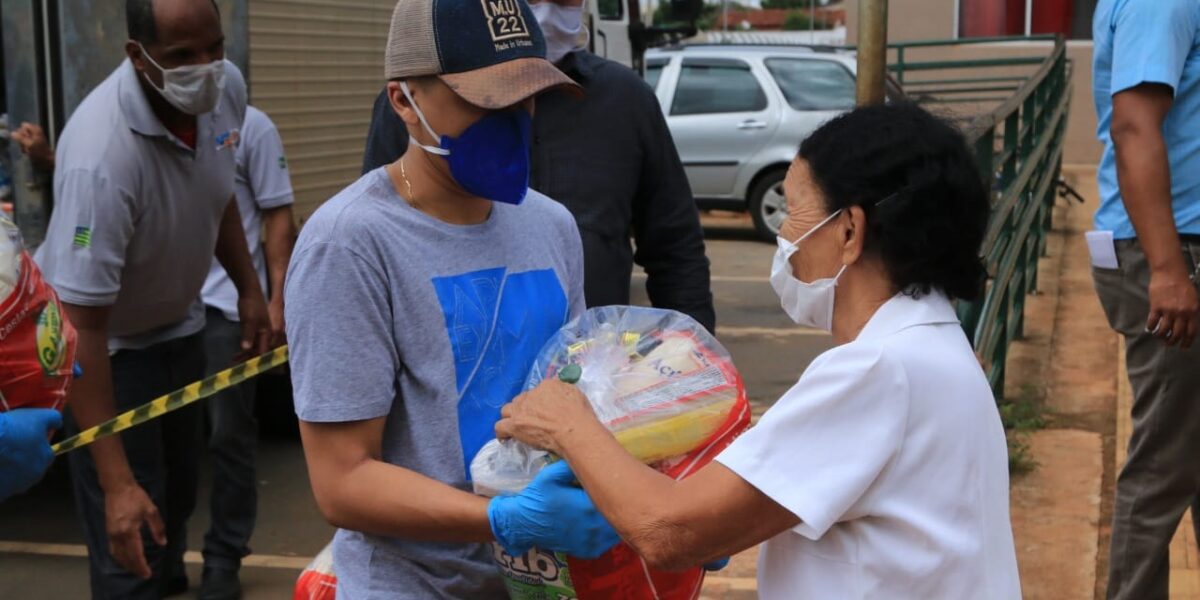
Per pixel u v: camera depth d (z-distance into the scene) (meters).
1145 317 3.27
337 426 1.90
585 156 2.89
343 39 5.41
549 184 2.88
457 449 1.97
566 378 1.93
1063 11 14.96
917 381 1.68
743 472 1.68
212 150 3.44
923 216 1.71
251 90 4.79
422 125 1.95
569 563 1.91
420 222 1.98
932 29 15.21
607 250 2.90
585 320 2.08
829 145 1.77
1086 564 4.08
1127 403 5.90
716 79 11.52
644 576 1.94
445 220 2.02
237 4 4.64
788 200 1.83
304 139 5.16
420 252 1.96
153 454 3.64
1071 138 15.27
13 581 4.50
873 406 1.68
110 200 3.13
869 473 1.67
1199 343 3.13
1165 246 3.07
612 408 1.87
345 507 1.91
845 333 1.81
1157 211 3.08
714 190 11.58
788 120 11.27
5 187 4.62
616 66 2.99
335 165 5.40
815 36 21.00
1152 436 3.25
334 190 5.40
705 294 3.09
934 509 1.70
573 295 2.25
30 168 4.32
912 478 1.69
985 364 4.49
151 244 3.35
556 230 2.21
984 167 3.86
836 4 21.48
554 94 2.89
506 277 2.05
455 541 1.92
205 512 5.15
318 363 1.89
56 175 3.19
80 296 3.12
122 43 4.35
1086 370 6.54
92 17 4.33
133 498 3.20
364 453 1.92
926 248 1.72
